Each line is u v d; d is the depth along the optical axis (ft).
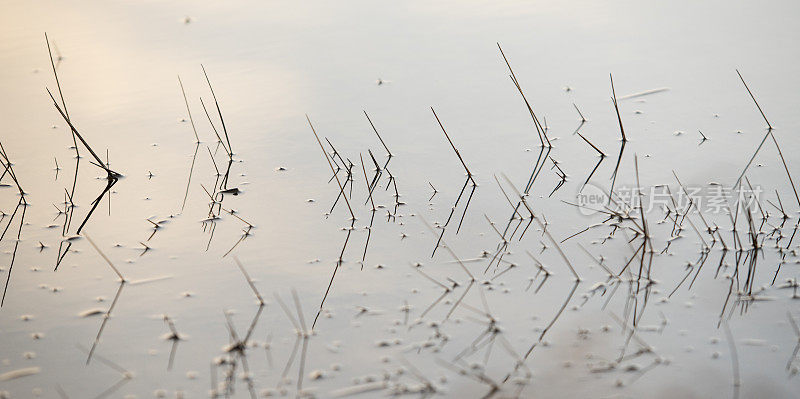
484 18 21.59
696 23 20.58
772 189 13.84
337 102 17.75
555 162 15.25
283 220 13.74
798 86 17.19
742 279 11.65
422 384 9.66
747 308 10.97
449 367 9.96
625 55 19.12
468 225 13.43
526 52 19.56
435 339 10.53
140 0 23.17
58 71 19.11
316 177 15.14
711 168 14.61
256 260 12.56
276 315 11.15
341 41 20.51
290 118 17.17
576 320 10.87
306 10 22.45
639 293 11.44
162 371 10.03
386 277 12.03
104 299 11.60
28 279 12.12
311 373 9.90
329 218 13.76
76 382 9.87
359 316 11.08
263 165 15.58
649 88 17.61
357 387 9.62
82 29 21.30
